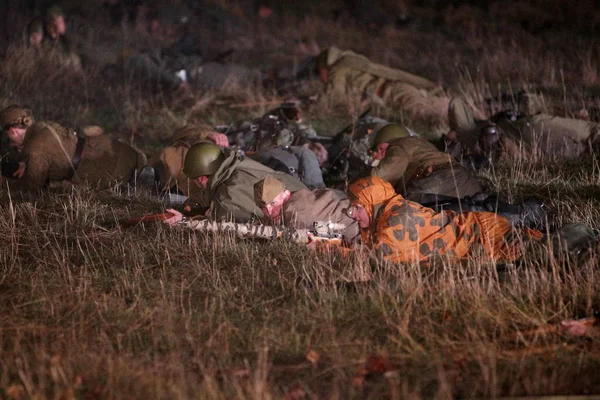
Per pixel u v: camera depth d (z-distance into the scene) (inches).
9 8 2667.3
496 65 2185.0
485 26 2839.6
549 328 776.3
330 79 1861.5
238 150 1316.4
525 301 827.4
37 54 2080.5
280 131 1349.7
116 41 2632.9
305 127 1493.6
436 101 1761.8
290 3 3245.6
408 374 719.1
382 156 1248.8
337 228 995.9
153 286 903.1
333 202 1013.2
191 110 1835.6
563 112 1657.2
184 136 1332.4
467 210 1049.5
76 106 1897.1
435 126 1669.5
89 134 1344.7
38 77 2006.6
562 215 1095.0
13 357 760.3
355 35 2849.4
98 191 1280.8
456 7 3186.5
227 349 764.0
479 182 1198.9
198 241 1015.6
